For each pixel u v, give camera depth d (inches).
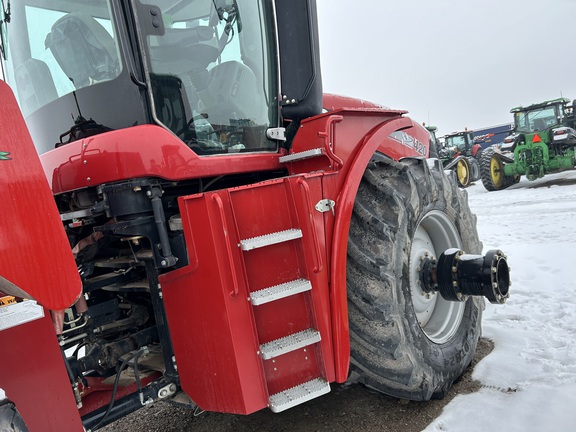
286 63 91.7
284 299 76.7
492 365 111.3
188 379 76.4
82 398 82.8
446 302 114.1
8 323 60.1
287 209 78.2
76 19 82.1
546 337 122.6
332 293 79.4
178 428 104.3
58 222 59.6
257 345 72.5
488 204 384.5
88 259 88.4
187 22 85.4
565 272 175.3
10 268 54.6
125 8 76.2
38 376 64.5
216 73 88.9
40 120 90.7
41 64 89.8
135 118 78.6
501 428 86.6
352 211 92.3
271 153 94.3
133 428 106.7
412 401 101.6
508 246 226.4
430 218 111.8
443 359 101.1
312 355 78.0
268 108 96.1
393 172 99.8
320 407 103.4
